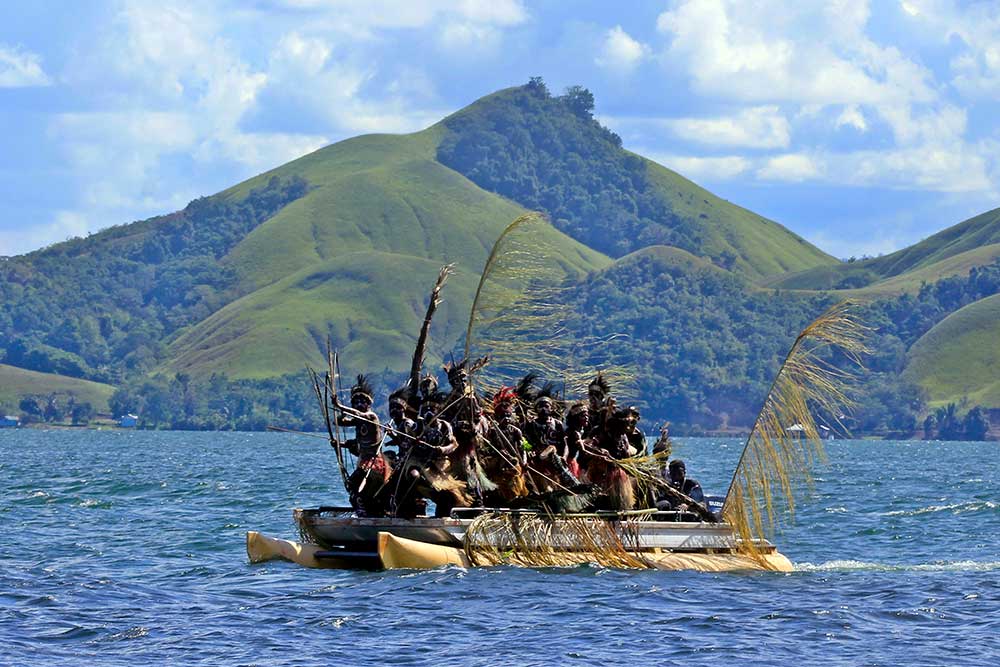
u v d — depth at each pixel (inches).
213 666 1546.5
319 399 2292.1
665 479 2529.5
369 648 1641.2
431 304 2413.9
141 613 1877.5
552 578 2142.0
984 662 1595.7
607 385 2406.5
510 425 2327.8
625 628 1770.4
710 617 1851.6
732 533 2437.3
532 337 2434.8
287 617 1834.4
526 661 1576.0
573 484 2300.7
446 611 1867.6
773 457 2460.6
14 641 1674.5
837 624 1819.6
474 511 2267.5
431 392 2326.5
